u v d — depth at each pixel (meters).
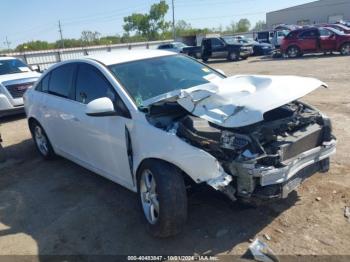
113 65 4.12
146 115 3.44
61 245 3.48
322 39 19.80
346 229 3.23
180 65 4.46
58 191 4.68
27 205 4.40
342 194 3.79
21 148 6.80
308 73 13.26
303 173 3.34
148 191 3.46
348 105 7.57
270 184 2.94
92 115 3.55
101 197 4.36
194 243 3.26
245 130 3.06
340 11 52.97
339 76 11.70
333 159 4.69
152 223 3.41
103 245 3.40
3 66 10.69
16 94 9.47
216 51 23.66
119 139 3.70
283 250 3.03
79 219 3.91
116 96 3.77
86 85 4.32
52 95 5.12
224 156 3.02
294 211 3.57
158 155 3.21
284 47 21.27
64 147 5.11
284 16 58.44
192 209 3.78
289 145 3.11
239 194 3.01
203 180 3.01
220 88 3.44
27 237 3.70
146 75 4.05
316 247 3.03
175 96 3.40
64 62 4.96
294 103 3.92
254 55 26.31
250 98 3.12
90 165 4.52
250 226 3.41
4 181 5.26
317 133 3.47
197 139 3.03
